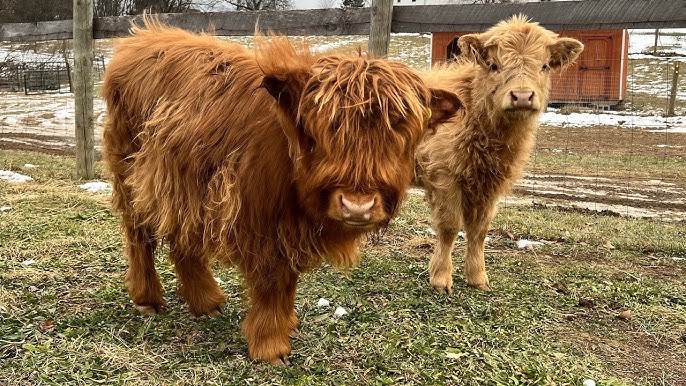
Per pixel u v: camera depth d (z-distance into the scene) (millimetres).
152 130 3609
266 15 7824
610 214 7961
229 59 3533
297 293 4645
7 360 3357
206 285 4129
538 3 6594
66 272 4820
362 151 2543
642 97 22047
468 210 5047
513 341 4020
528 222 7148
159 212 3613
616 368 3752
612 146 13961
